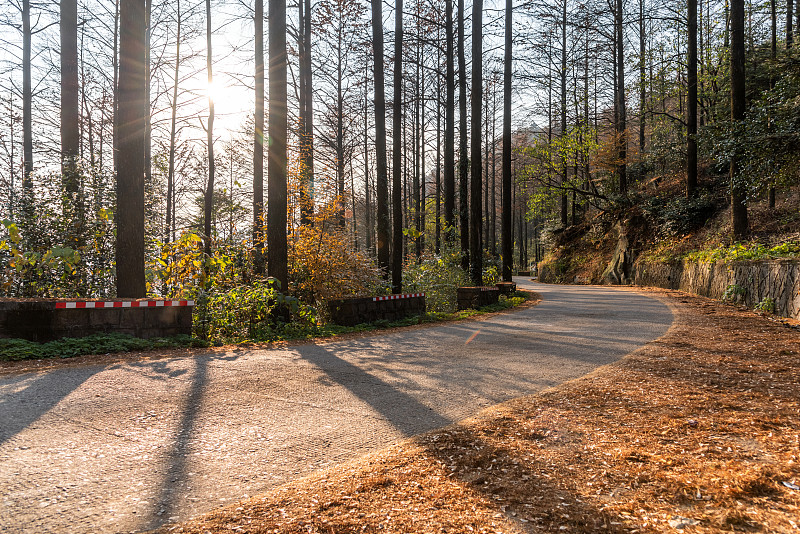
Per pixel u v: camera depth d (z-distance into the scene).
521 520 2.63
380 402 5.08
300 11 19.86
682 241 23.03
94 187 12.12
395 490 3.01
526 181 37.53
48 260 9.39
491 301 17.31
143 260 9.30
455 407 4.89
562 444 3.79
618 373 6.19
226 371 6.50
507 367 6.80
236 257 14.04
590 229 36.53
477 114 19.19
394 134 16.62
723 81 25.55
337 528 2.55
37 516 2.65
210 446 3.81
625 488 3.01
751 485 2.96
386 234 15.70
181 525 2.58
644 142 36.69
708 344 7.96
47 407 4.68
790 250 13.20
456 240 23.27
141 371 6.34
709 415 4.37
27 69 19.55
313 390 5.57
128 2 9.00
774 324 9.69
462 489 3.02
